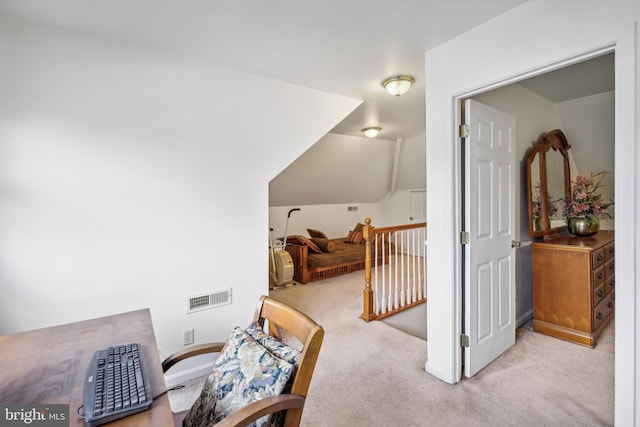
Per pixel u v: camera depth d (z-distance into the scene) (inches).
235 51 79.4
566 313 103.5
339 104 111.8
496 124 89.3
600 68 95.3
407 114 141.9
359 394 77.2
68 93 68.1
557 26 57.7
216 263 90.0
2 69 62.1
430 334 85.1
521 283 115.7
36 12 61.4
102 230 73.4
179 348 85.1
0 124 62.3
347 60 85.3
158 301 81.4
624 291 50.5
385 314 131.3
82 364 41.3
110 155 73.4
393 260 241.1
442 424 66.5
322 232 236.2
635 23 48.9
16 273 64.9
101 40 71.1
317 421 68.2
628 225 49.8
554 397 74.5
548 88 110.9
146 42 74.3
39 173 66.1
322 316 129.7
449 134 77.0
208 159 87.2
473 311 82.3
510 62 64.7
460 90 74.1
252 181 95.5
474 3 61.7
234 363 44.3
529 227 111.3
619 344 51.4
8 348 45.4
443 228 79.7
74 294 70.8
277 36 72.6
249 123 92.7
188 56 81.4
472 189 80.4
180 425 46.3
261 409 34.9
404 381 82.4
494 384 80.1
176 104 80.7
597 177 136.9
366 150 210.5
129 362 40.9
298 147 102.9
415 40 75.4
